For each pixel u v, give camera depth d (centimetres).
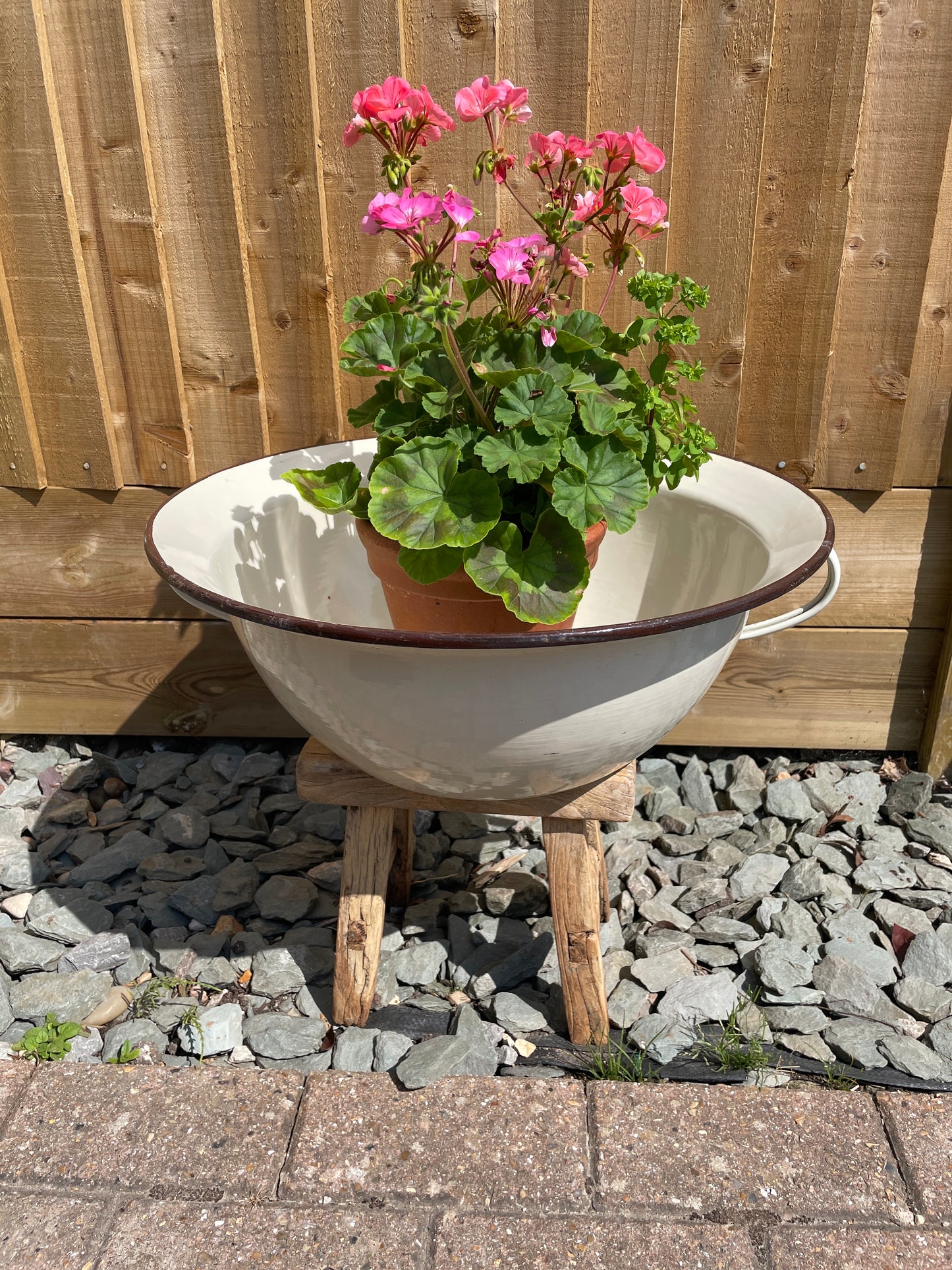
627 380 114
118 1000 141
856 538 171
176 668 189
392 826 136
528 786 111
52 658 189
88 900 159
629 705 102
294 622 90
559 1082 122
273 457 137
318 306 160
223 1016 137
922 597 174
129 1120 117
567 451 105
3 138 150
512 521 112
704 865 165
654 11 139
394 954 148
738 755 192
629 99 144
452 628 115
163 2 142
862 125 144
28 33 143
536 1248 102
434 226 152
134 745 199
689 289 113
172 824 174
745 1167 110
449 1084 122
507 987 142
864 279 153
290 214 154
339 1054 130
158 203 155
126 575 182
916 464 167
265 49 144
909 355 157
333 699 103
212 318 162
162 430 170
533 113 145
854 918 153
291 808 180
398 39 142
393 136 110
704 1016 136
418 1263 101
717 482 134
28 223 156
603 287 155
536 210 151
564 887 127
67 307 161
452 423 111
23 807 182
